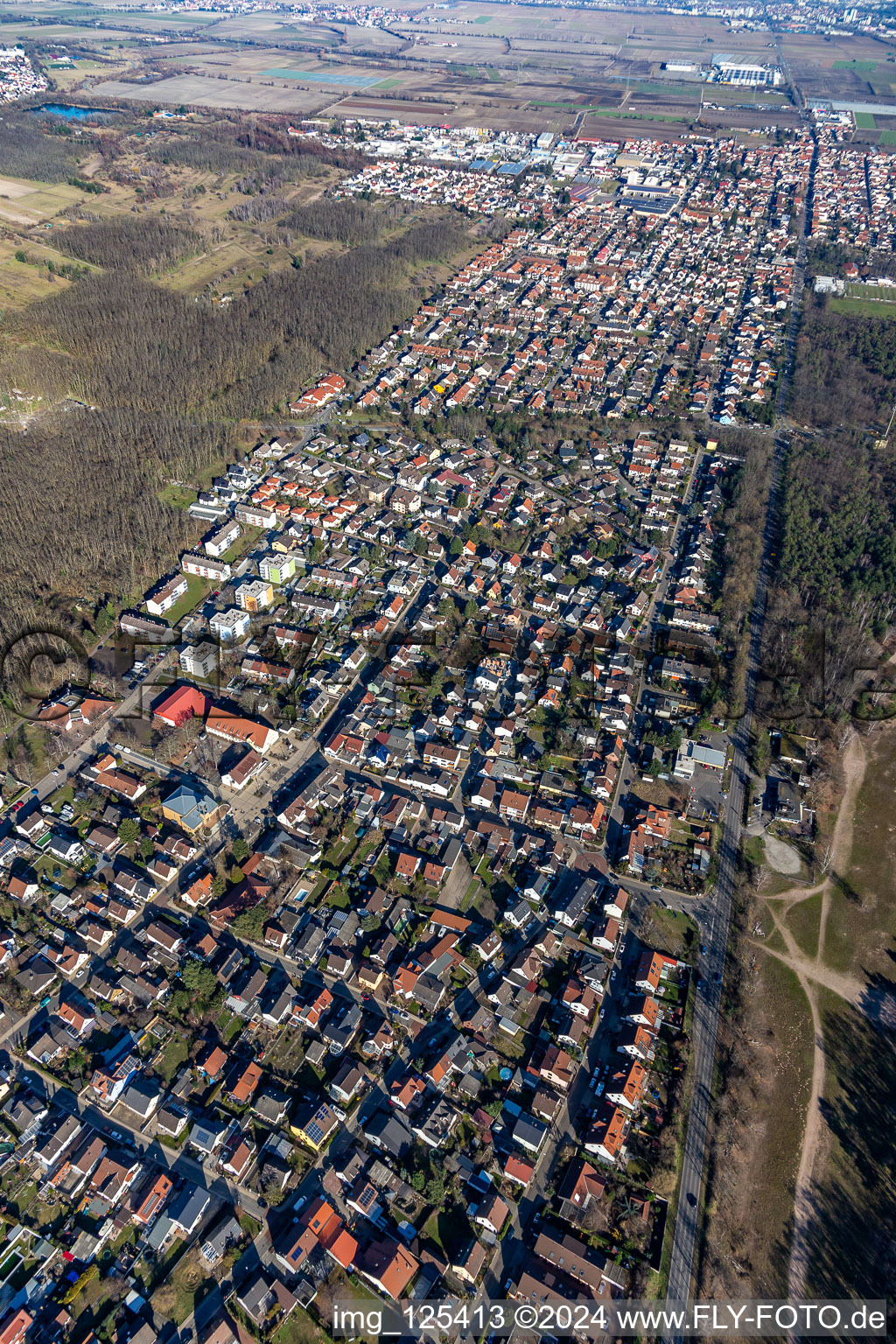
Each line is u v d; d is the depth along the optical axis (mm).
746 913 152625
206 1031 132625
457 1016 136625
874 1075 130625
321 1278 106438
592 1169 116938
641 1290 106625
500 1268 108750
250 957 142875
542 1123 122812
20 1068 127438
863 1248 111312
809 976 143875
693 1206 114562
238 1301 103625
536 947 146000
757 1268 109125
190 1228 109938
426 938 146750
